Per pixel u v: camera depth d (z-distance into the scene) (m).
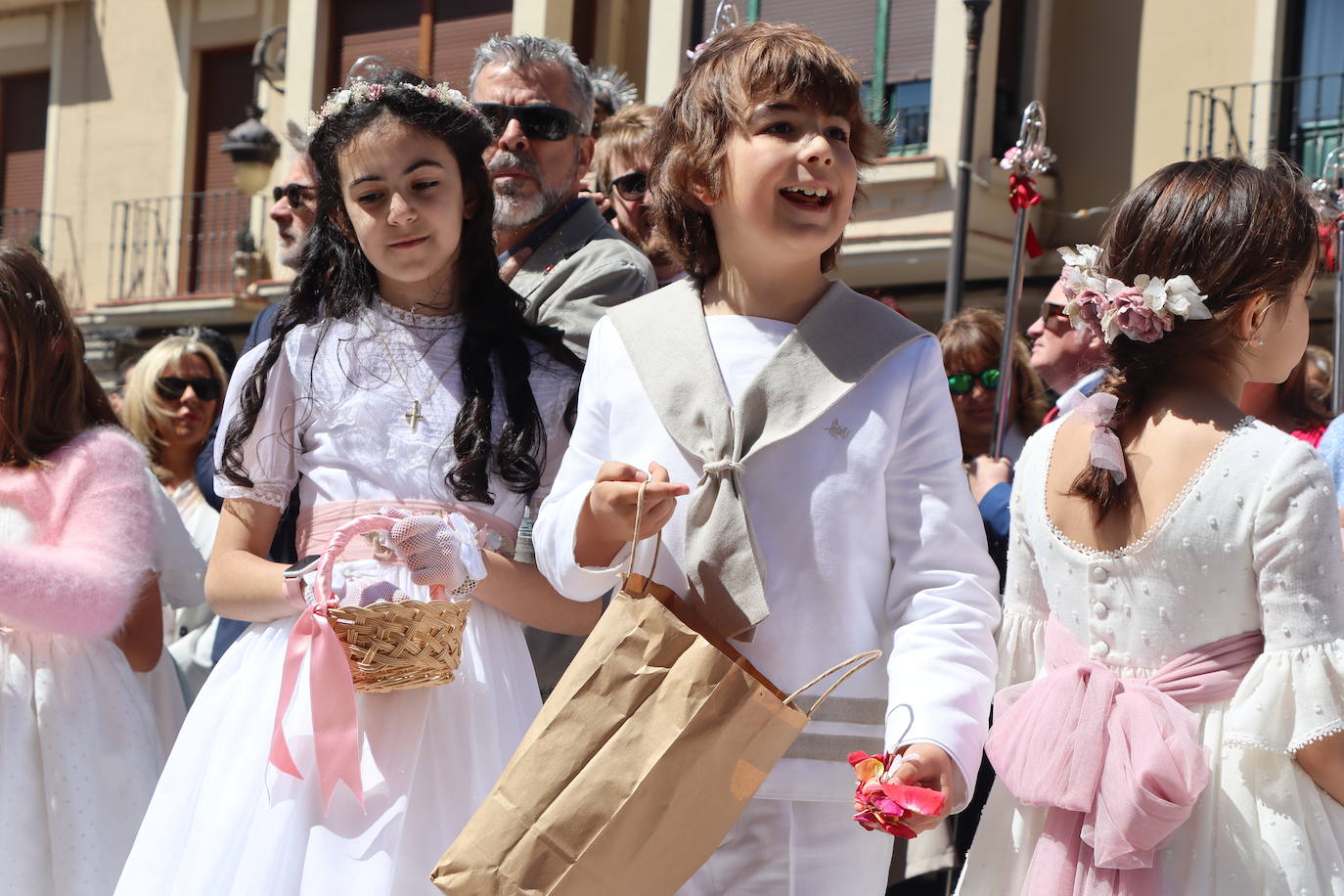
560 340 2.74
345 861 2.22
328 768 2.22
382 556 2.42
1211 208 2.17
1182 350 2.18
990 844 2.24
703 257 2.32
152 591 3.36
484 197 2.68
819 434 2.11
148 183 12.86
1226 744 2.02
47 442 3.22
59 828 2.95
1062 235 8.93
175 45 12.79
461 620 2.31
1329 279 7.40
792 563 2.06
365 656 2.24
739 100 2.15
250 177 10.89
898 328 2.19
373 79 2.69
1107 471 2.15
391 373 2.58
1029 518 2.29
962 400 4.25
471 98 3.53
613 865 1.87
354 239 2.66
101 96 13.15
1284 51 8.35
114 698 3.10
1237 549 2.04
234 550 2.54
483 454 2.50
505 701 2.46
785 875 2.04
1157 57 8.66
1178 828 2.02
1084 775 2.05
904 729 1.94
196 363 4.87
